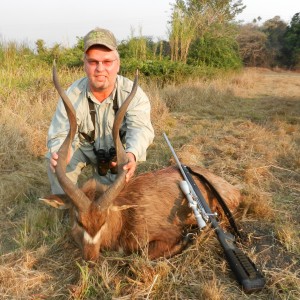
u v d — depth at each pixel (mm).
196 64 7082
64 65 5336
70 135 1280
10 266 1328
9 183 1951
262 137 2875
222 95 5074
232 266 1235
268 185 2010
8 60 4914
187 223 1577
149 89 4434
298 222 1642
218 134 3059
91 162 1780
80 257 1354
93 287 1199
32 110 3115
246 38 17562
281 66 17656
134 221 1400
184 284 1234
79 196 1198
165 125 3221
